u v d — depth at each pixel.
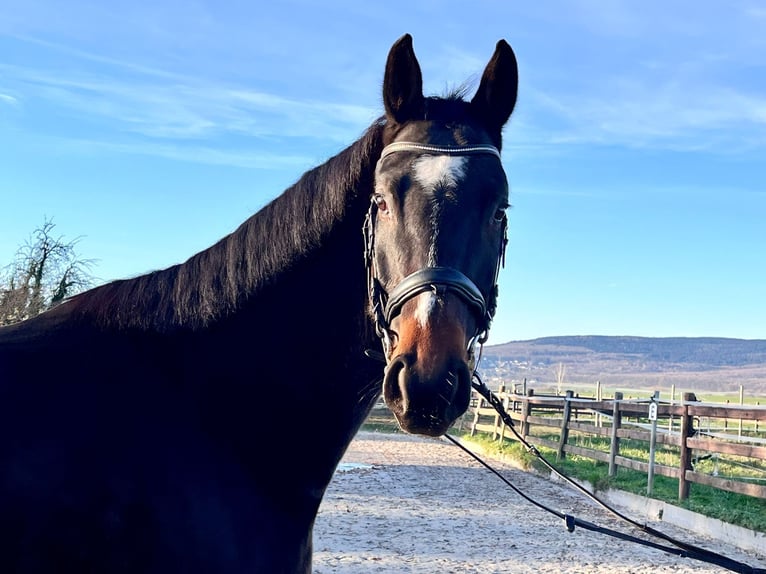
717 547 8.76
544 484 14.11
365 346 2.52
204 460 2.39
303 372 2.54
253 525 2.41
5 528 2.10
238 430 2.48
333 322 2.53
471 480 14.36
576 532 9.43
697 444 10.56
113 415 2.30
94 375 2.36
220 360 2.51
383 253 2.35
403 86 2.52
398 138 2.46
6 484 2.13
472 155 2.41
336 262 2.54
